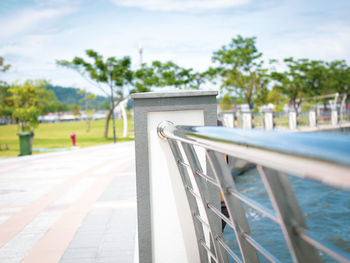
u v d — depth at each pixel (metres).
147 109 2.71
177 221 2.76
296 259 0.85
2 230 5.07
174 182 2.76
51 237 4.57
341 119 27.08
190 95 2.69
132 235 4.43
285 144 0.66
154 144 2.75
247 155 0.87
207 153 1.38
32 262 3.71
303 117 26.78
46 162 14.93
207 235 2.71
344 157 0.47
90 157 16.16
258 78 38.94
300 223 0.85
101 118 153.62
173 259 2.77
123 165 12.24
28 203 6.86
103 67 40.38
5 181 10.05
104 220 5.25
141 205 2.74
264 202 7.58
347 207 6.75
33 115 43.34
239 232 1.36
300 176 0.66
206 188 1.98
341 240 5.13
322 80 40.50
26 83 48.00
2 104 47.84
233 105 44.75
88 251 3.93
